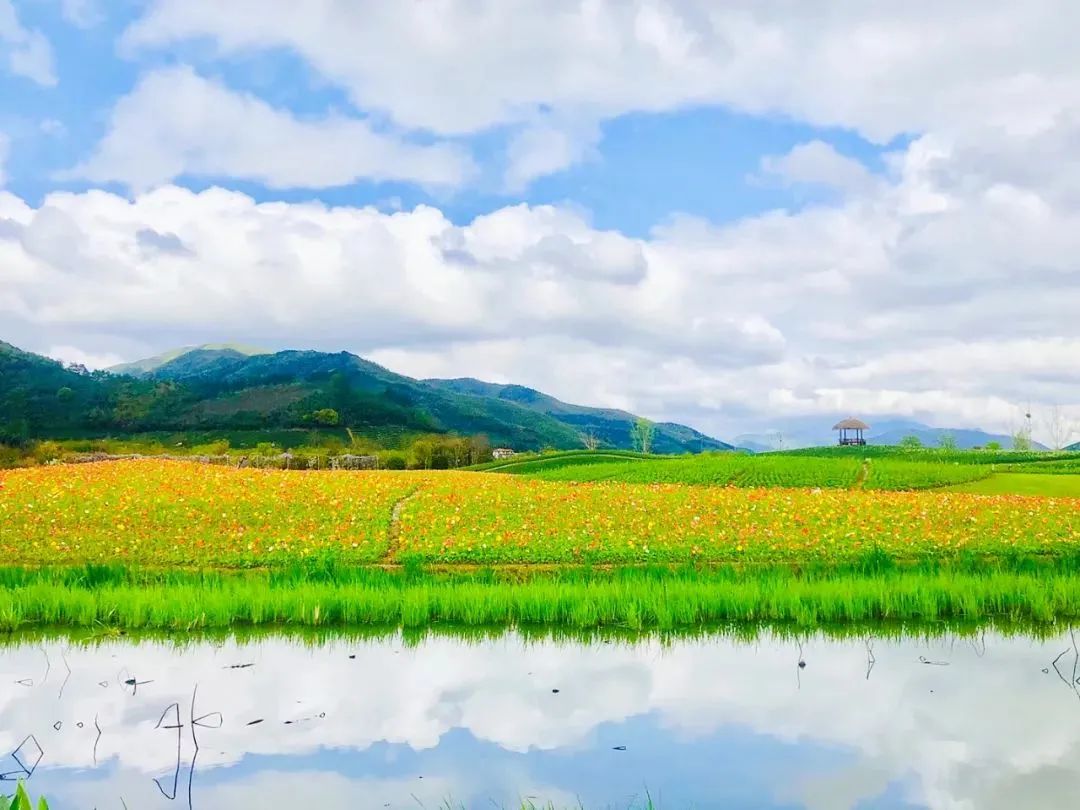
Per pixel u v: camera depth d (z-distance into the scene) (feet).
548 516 90.89
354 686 35.09
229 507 92.12
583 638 44.75
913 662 39.01
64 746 28.04
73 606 48.96
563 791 24.17
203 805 23.26
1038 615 49.06
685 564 68.18
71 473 110.32
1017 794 23.65
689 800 23.45
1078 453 264.11
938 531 83.10
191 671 37.68
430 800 23.53
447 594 51.52
